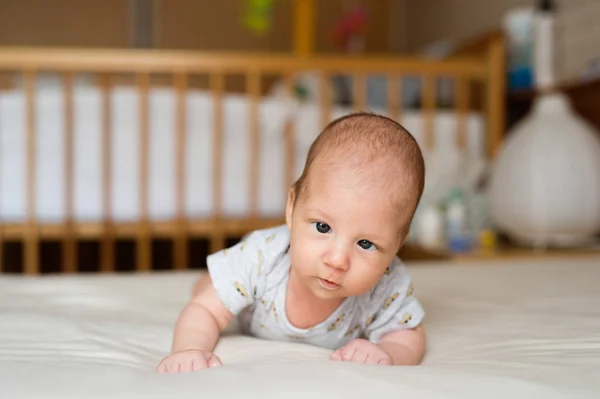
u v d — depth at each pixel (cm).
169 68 259
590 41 297
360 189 73
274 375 66
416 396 62
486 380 67
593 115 272
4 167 250
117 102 258
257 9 426
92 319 104
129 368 72
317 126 277
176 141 261
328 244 74
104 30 455
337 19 489
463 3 420
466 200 274
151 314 112
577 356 79
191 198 264
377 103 351
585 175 243
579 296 125
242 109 271
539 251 246
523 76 307
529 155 246
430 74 294
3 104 253
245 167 270
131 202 258
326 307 89
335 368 69
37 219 252
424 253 255
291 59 272
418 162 79
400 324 90
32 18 444
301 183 79
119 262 327
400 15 502
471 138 303
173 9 464
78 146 254
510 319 105
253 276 89
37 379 65
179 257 263
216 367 70
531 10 321
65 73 251
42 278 147
